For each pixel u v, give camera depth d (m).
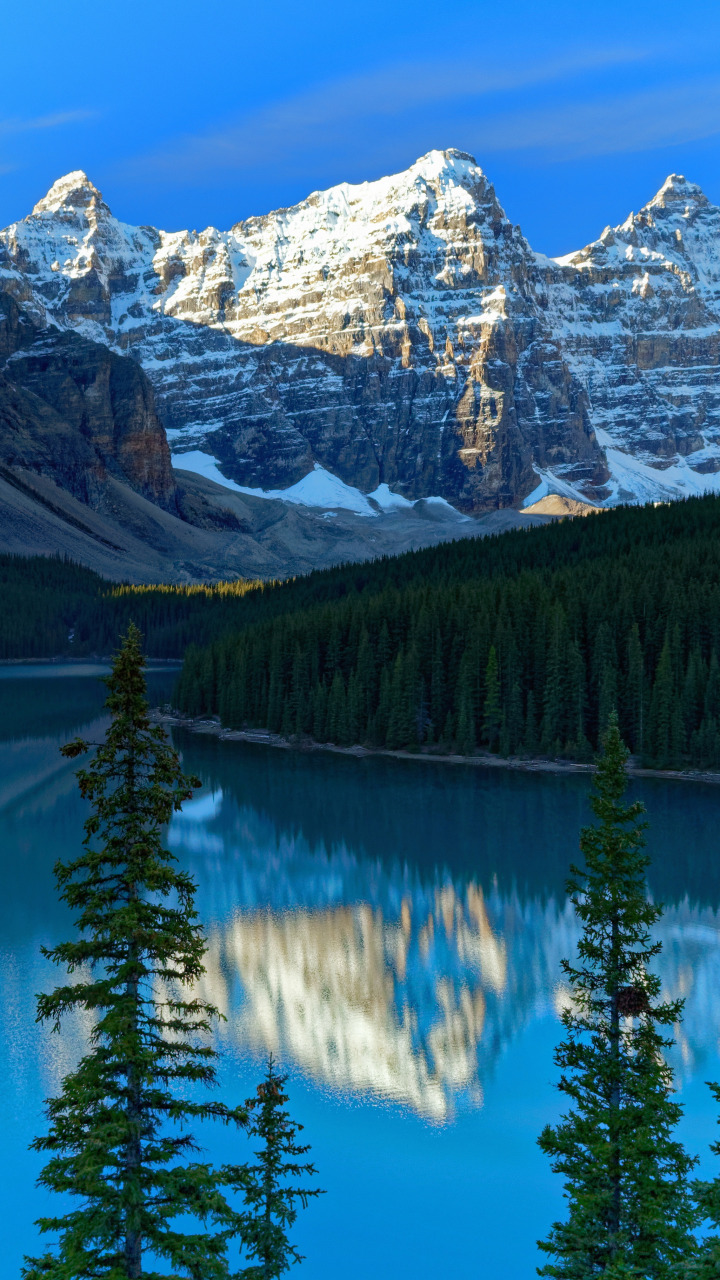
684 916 70.69
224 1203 22.00
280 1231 24.55
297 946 66.12
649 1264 22.89
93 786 23.00
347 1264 35.09
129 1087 22.05
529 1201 39.16
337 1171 40.91
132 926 21.94
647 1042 25.95
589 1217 24.52
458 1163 41.53
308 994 58.06
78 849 89.12
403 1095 46.75
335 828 98.56
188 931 23.36
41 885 78.38
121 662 23.22
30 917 70.94
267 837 95.06
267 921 71.25
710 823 99.06
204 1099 45.94
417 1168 41.19
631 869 26.30
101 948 22.77
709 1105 44.97
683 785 118.38
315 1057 50.31
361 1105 45.91
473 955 64.31
